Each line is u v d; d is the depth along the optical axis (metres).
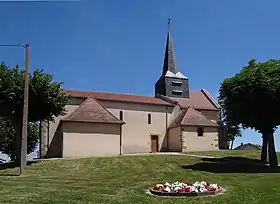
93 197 12.94
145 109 45.22
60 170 24.89
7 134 50.69
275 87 25.97
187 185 14.47
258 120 28.45
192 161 30.39
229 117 31.38
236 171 24.36
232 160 32.88
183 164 28.42
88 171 24.31
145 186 15.90
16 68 29.61
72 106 40.75
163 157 32.16
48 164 27.72
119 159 30.45
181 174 21.61
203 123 44.25
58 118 39.31
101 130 37.47
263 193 13.95
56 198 12.70
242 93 27.45
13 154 51.84
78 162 28.66
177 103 47.56
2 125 50.53
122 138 42.84
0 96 28.47
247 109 28.14
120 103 43.75
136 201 12.21
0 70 28.94
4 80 28.38
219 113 51.84
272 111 27.23
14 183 17.52
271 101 26.66
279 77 26.50
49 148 38.53
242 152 40.75
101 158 31.16
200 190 13.51
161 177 20.02
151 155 34.06
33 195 13.41
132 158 31.14
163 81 54.59
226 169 25.50
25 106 23.08
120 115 43.44
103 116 38.41
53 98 29.81
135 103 44.62
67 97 31.98
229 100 29.45
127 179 19.23
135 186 15.98
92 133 37.06
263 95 26.45
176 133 44.16
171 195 13.20
